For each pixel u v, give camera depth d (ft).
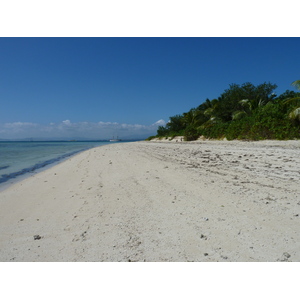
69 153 83.71
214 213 12.65
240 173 21.93
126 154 54.08
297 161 25.94
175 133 151.23
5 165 47.93
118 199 16.37
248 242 9.45
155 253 9.05
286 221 11.10
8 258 9.36
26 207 16.55
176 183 19.77
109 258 8.90
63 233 11.43
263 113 68.49
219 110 123.34
